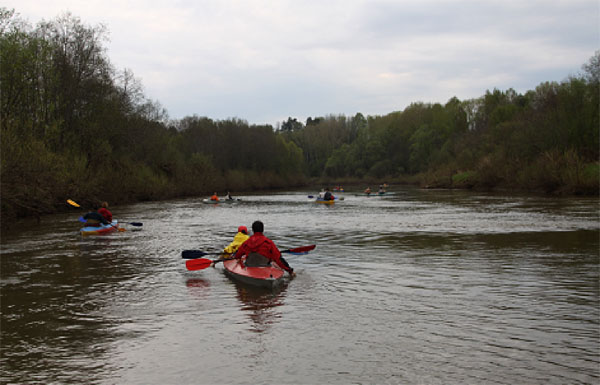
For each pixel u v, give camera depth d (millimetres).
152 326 6746
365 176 102562
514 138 51781
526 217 21562
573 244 13367
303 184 95062
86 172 33656
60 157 29172
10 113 28688
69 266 11328
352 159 106750
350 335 6215
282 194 60250
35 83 30719
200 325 6758
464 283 8930
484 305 7484
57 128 30484
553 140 47438
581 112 45875
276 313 7254
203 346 5930
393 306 7508
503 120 68688
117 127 40250
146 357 5609
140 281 9633
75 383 4945
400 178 94750
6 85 28328
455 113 88688
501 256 11688
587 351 5562
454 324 6586
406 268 10406
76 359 5582
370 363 5305
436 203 34219
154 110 57312
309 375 5023
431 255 11992
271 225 20297
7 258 12484
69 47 36719
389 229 17906
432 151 86500
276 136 91188
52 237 16891
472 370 5074
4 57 27391
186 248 14133
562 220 19922
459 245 13578
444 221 20562
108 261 11961
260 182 78625
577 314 6965
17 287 9203
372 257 11828
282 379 4938
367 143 105312
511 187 50594
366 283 9062
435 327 6477
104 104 38812
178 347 5910
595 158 44344
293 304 7723
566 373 4980
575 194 39688
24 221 23609
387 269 10328
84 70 37406
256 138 82812
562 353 5512
